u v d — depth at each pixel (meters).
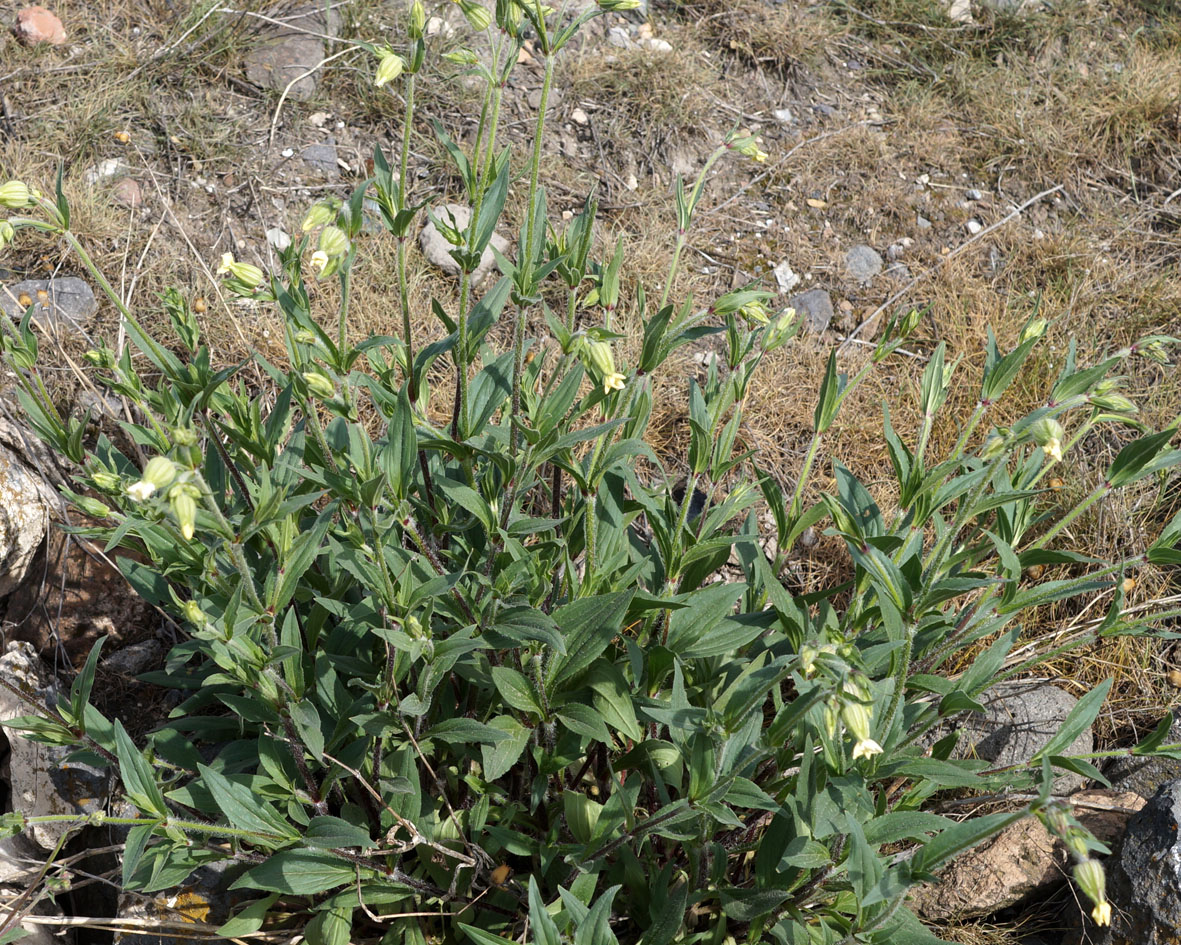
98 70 1.21
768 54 1.42
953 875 0.77
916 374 1.09
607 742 0.64
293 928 0.72
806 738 0.62
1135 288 1.17
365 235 1.12
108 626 0.88
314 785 0.67
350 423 0.62
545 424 0.65
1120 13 1.55
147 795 0.57
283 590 0.58
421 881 0.67
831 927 0.67
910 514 0.73
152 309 1.04
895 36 1.49
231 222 1.13
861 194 1.28
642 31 1.41
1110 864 0.74
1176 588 0.93
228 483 0.76
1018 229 1.26
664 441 1.02
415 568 0.65
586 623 0.65
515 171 1.21
